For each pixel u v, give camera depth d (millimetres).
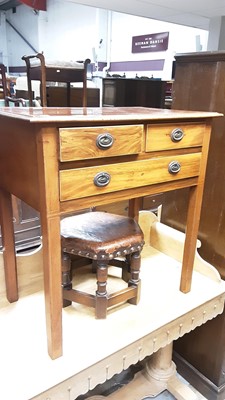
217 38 3289
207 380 1421
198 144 993
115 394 1359
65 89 2586
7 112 793
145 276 1290
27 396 763
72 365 850
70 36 7613
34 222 1733
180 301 1140
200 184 1051
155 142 880
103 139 763
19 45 9797
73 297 1041
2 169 924
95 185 791
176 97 1309
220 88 1149
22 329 979
